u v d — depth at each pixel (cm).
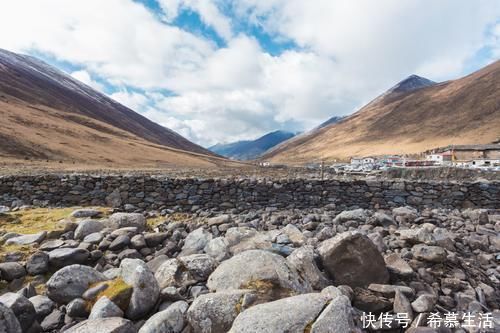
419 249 646
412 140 19075
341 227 959
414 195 1335
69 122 11731
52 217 927
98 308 423
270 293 438
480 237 878
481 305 514
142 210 1313
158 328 382
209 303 408
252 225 1041
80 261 624
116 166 6119
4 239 717
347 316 364
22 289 511
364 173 3161
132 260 523
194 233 752
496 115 17188
